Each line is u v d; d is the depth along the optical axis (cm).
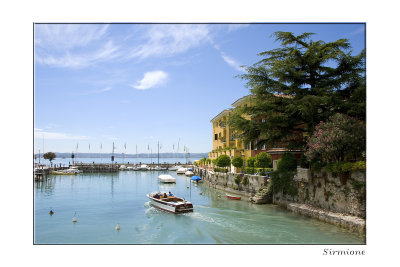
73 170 8488
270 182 3067
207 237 1923
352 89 2664
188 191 4528
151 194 3334
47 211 2989
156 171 9988
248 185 3597
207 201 3372
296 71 2770
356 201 1895
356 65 2577
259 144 2964
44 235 2092
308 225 2095
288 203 2686
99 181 6444
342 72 2662
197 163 8812
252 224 2192
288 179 2739
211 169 6275
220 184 4575
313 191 2372
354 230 1819
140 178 7325
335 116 2188
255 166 3684
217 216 2497
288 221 2244
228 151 5203
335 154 2048
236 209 2805
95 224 2405
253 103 2889
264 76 2755
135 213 2838
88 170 9112
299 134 2825
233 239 1852
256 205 2988
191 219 2425
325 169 2169
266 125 2673
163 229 2172
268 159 3522
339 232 1884
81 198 3888
